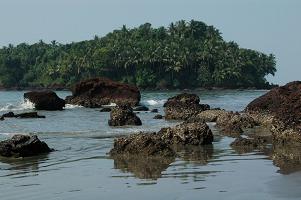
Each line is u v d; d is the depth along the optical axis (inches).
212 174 762.2
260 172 767.7
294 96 1189.7
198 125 1152.8
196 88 7263.8
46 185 713.0
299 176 723.4
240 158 918.4
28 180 751.1
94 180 741.9
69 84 7682.1
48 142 1200.2
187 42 7701.8
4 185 716.7
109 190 674.2
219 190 651.5
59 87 7623.0
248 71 7721.5
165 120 1895.9
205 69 7342.5
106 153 1012.5
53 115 2204.7
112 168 839.7
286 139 1139.3
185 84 7372.1
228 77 7391.7
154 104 3157.0
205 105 2079.2
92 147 1108.5
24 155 988.6
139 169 823.7
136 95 2984.7
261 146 1080.8
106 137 1307.8
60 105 2662.4
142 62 7273.6
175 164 865.5
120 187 690.2
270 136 1268.5
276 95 1651.1
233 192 638.5
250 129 1475.1
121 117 1692.9
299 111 1152.8
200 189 661.3
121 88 3011.8
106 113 2338.8
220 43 7829.7
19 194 660.1
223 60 7504.9
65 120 1923.0
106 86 3026.6
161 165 857.5
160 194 642.8
